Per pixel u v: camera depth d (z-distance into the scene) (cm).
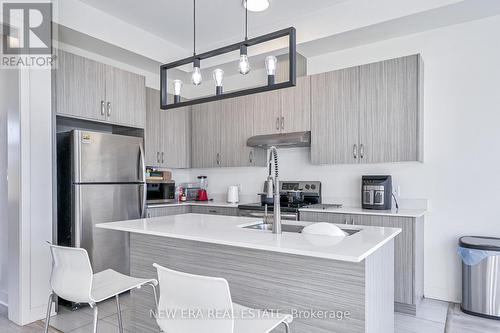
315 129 355
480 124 295
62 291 166
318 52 371
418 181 323
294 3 323
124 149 336
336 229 184
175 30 382
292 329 170
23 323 262
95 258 305
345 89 338
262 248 154
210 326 116
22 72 268
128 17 351
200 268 206
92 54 373
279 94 382
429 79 318
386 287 186
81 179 298
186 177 500
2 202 315
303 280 167
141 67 423
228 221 241
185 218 259
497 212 288
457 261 303
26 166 268
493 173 289
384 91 315
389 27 311
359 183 357
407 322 261
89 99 325
